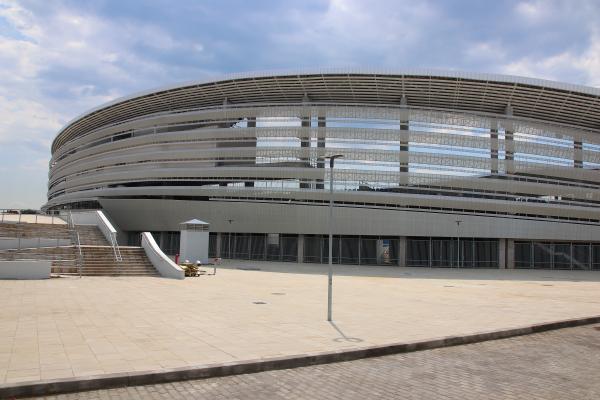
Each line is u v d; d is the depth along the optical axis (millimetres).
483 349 10258
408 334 10992
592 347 10789
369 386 7238
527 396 6891
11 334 10047
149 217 55531
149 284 21984
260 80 49500
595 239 52188
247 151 51938
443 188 49750
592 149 53281
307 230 49812
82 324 11398
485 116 50875
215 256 55219
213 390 6855
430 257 50156
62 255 26719
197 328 11195
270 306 15516
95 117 65000
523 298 20609
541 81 46969
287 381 7418
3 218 38375
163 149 56875
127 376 6992
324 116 50625
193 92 53531
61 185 75688
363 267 45844
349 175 49531
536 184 51062
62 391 6582
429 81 47031
